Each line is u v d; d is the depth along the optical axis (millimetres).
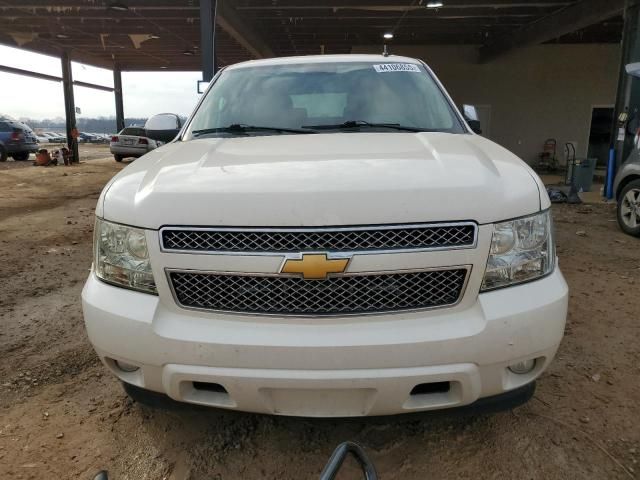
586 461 2324
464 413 2111
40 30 16828
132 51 20922
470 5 12359
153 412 2754
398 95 3346
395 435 2520
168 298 2035
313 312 1951
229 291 1989
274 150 2510
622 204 6906
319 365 1913
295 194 1950
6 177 15398
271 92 3426
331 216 1903
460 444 2447
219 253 1948
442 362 1930
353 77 3484
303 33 16453
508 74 18000
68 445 2502
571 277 4945
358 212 1909
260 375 1939
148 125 3725
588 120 17984
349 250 1904
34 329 3836
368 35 16812
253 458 2393
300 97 3361
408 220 1919
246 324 1982
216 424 2639
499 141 18375
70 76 20859
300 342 1911
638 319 3885
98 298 2160
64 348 3525
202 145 2754
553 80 17875
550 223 2186
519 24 14805
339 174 2078
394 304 1957
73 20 15227
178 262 1994
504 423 2590
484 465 2309
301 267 1903
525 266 2068
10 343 3598
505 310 1974
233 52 20844
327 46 18812
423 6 12297
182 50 20578
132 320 2039
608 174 10148
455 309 1979
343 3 12430
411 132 3000
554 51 17703
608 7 11227
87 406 2828
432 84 3496
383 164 2182
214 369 1969
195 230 1976
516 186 2129
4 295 4562
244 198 1972
